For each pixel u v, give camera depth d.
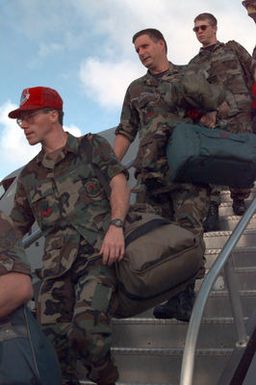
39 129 3.12
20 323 2.42
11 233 2.43
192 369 2.42
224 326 3.82
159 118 3.97
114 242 2.83
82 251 2.97
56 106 3.15
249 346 3.14
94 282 2.85
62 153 3.12
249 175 3.79
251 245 5.29
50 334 3.00
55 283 3.04
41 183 3.15
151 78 4.13
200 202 3.82
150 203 4.03
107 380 2.87
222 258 2.89
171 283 2.91
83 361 2.87
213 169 3.68
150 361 3.74
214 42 5.83
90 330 2.74
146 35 4.07
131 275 2.81
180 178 3.74
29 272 2.41
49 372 2.41
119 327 4.11
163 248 2.84
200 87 3.76
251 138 3.79
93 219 3.01
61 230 3.06
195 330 2.55
